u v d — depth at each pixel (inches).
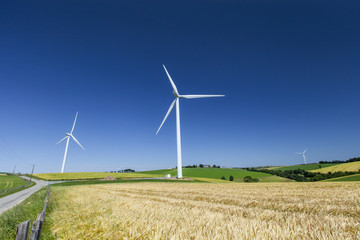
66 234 295.0
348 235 206.8
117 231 267.4
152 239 219.5
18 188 1877.5
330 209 407.8
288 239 198.8
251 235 204.5
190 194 868.6
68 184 2476.6
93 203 569.3
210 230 227.0
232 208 416.8
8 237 288.7
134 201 577.6
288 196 686.5
